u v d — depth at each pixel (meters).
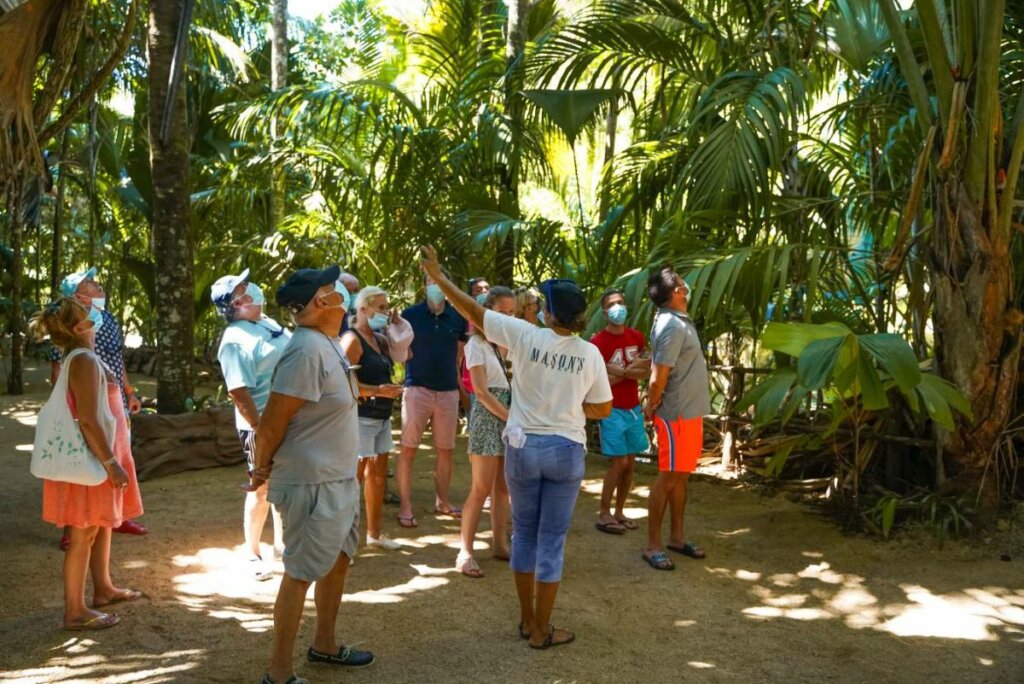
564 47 7.78
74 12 4.25
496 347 4.67
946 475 5.35
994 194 5.02
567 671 3.56
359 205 9.53
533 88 8.23
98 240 14.62
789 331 4.73
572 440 3.69
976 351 5.13
